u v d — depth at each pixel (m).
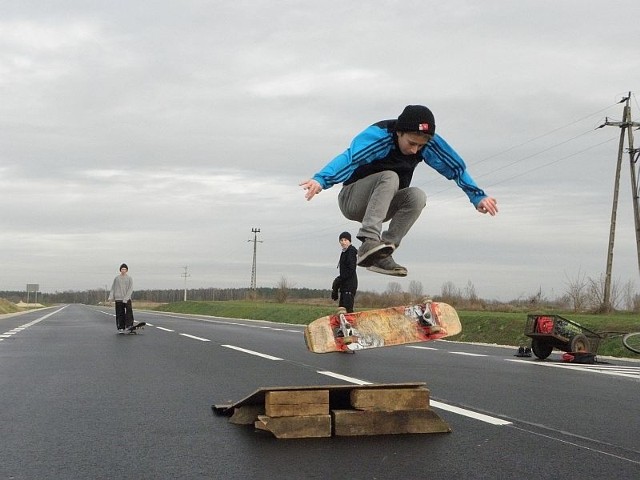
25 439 5.27
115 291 20.50
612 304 32.34
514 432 5.57
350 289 13.13
